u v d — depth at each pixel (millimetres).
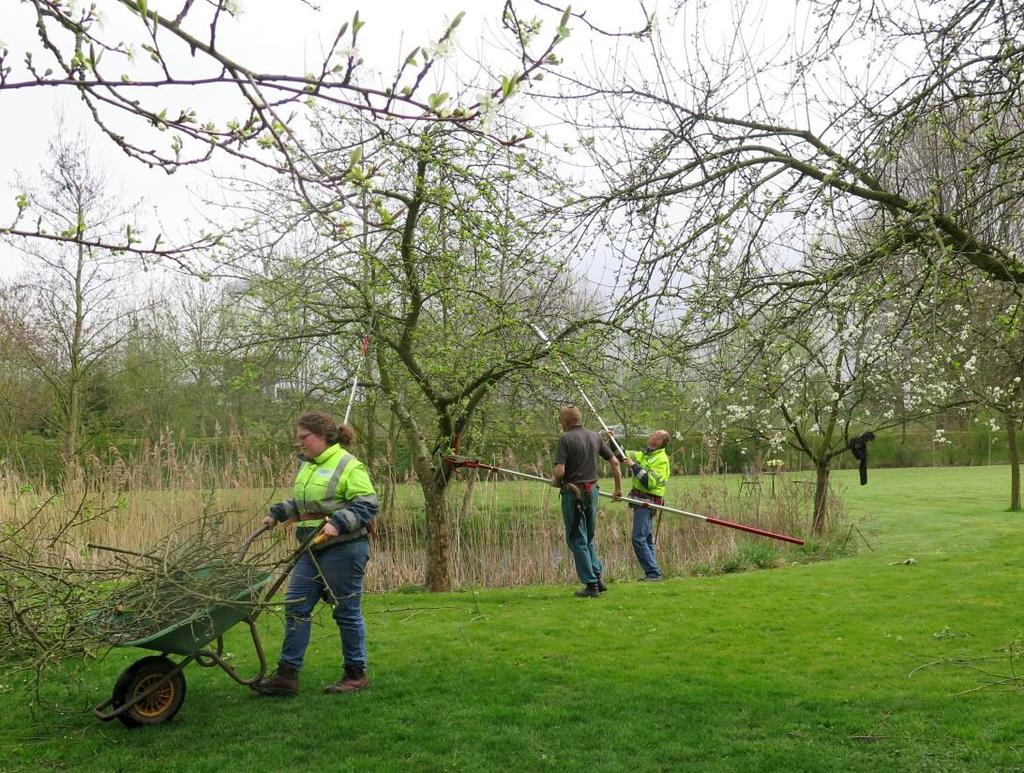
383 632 7227
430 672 5992
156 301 17266
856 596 8406
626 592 8906
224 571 4934
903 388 11930
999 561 10078
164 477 12812
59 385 17031
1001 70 5195
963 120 5824
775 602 8203
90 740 4754
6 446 16562
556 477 8680
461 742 4711
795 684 5652
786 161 5809
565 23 2709
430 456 10109
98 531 10570
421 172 7953
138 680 4891
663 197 6020
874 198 5617
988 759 4355
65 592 4934
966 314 5879
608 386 9375
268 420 11898
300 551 5191
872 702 5266
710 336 5957
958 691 5430
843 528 14148
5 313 16438
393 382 10078
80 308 16656
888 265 5488
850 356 7902
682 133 6141
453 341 9234
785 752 4496
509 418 10805
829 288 5457
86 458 13266
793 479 15430
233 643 6938
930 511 16781
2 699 5496
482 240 7941
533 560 11445
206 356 9883
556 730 4867
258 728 4922
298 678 5590
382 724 4973
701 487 14203
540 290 9578
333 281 9273
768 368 5805
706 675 5887
